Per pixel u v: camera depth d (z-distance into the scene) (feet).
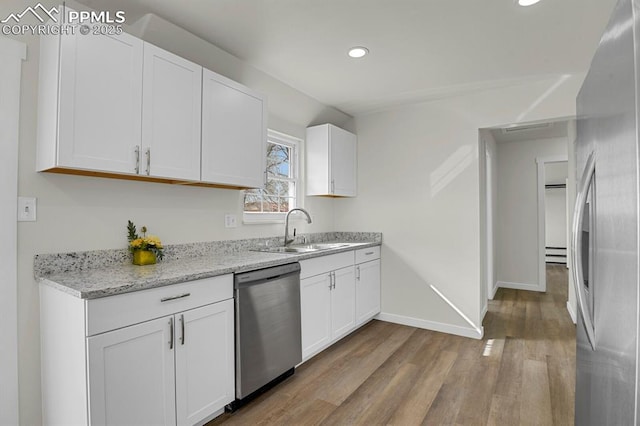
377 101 11.77
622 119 2.92
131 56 6.07
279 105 10.81
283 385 7.97
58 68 5.24
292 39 7.66
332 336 9.93
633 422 2.69
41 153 5.65
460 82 10.16
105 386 4.85
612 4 6.38
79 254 6.33
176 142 6.79
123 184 7.04
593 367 3.75
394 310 12.53
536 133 16.06
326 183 11.79
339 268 10.31
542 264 17.39
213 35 7.46
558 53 8.34
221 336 6.56
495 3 6.38
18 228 5.62
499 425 6.49
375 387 7.88
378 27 7.20
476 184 11.10
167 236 7.86
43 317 5.66
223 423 6.52
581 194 3.92
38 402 5.77
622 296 2.90
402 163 12.42
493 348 10.15
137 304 5.24
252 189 9.82
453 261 11.46
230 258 8.10
